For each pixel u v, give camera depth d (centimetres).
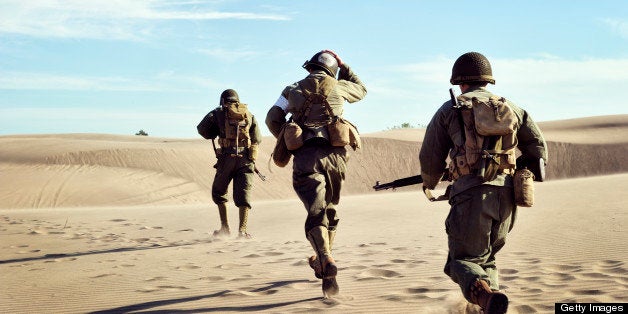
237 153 1010
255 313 481
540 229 916
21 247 1015
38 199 3519
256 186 4609
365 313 461
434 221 1190
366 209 1533
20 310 548
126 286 633
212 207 1881
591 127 7525
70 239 1109
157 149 4522
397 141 6397
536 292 502
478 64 437
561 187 1983
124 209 2002
